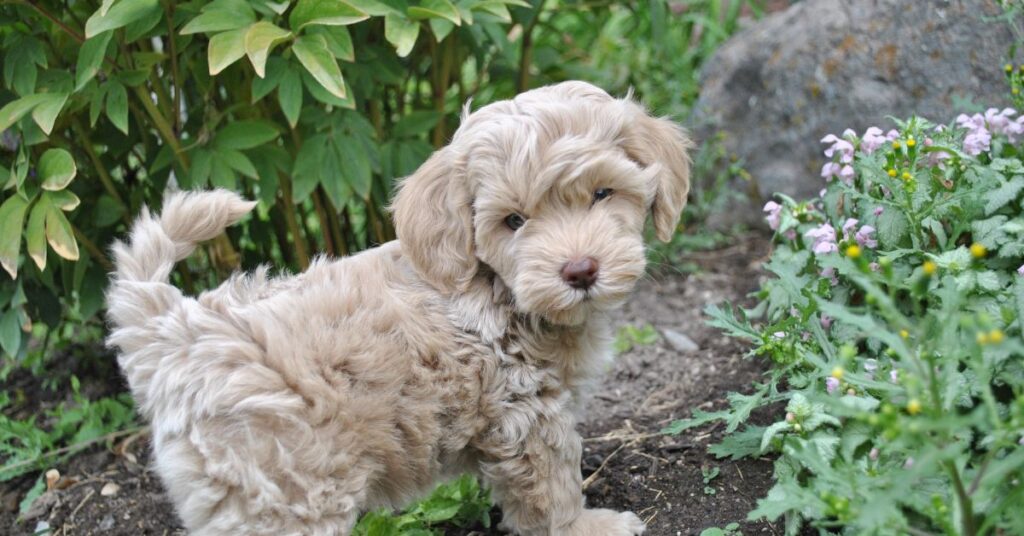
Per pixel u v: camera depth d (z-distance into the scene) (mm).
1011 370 962
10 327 1265
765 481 1087
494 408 1006
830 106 1478
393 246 1062
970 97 1308
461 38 1336
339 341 967
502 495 1045
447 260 1007
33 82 1150
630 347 1366
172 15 1156
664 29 1518
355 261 1040
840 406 832
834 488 887
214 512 947
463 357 999
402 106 1405
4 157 1232
